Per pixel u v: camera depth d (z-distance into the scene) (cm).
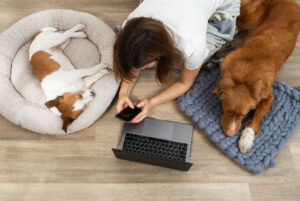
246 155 151
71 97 155
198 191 151
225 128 144
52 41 170
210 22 151
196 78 171
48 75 161
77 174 156
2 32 182
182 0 104
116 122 167
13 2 201
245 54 132
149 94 173
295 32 142
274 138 153
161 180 154
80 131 164
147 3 107
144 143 149
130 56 90
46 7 201
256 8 158
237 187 151
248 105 125
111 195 152
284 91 162
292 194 149
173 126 152
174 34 102
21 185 154
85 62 179
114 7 200
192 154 158
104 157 159
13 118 159
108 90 165
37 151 161
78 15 183
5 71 171
